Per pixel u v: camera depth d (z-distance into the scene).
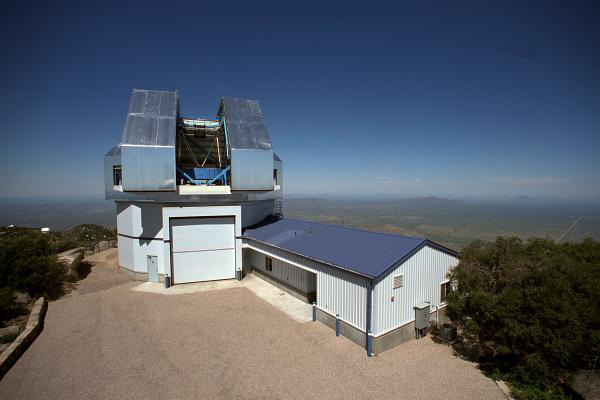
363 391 11.34
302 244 19.59
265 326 16.58
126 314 18.23
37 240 22.59
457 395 11.11
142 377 12.16
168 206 22.80
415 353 14.05
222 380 11.98
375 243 17.03
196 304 19.80
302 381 11.92
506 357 13.30
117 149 26.50
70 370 12.59
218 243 24.62
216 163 28.97
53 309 18.95
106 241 36.12
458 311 13.69
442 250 16.95
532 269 12.41
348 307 15.12
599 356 11.17
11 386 11.56
